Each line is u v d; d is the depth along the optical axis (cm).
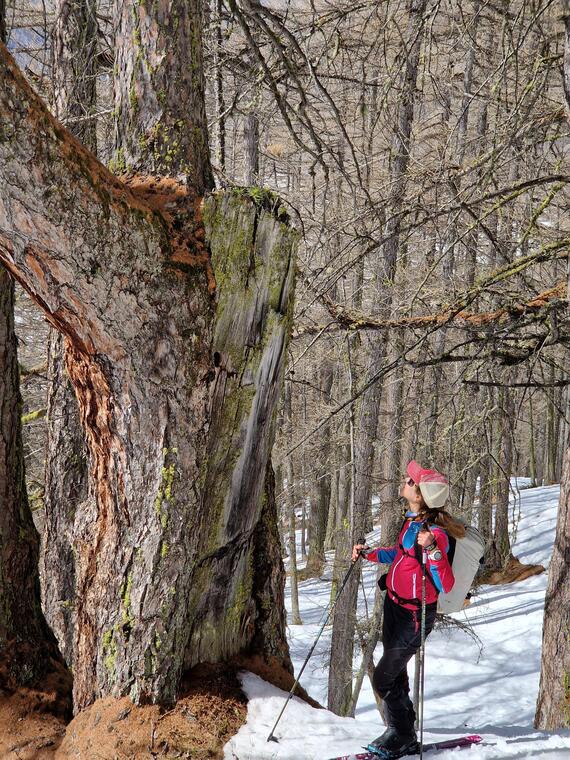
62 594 632
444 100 638
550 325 506
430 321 590
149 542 346
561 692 567
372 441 988
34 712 400
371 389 978
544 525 1780
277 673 420
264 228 361
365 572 1711
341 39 547
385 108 570
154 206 341
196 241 341
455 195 526
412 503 371
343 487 1703
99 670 364
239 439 375
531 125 514
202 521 373
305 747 351
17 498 439
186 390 337
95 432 349
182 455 340
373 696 1200
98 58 623
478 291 512
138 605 351
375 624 974
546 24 589
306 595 1945
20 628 428
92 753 350
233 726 364
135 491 345
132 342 320
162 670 357
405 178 564
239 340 358
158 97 353
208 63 569
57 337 634
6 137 262
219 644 400
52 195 278
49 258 289
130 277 311
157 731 350
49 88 641
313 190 488
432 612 364
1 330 430
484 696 1109
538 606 1398
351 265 520
